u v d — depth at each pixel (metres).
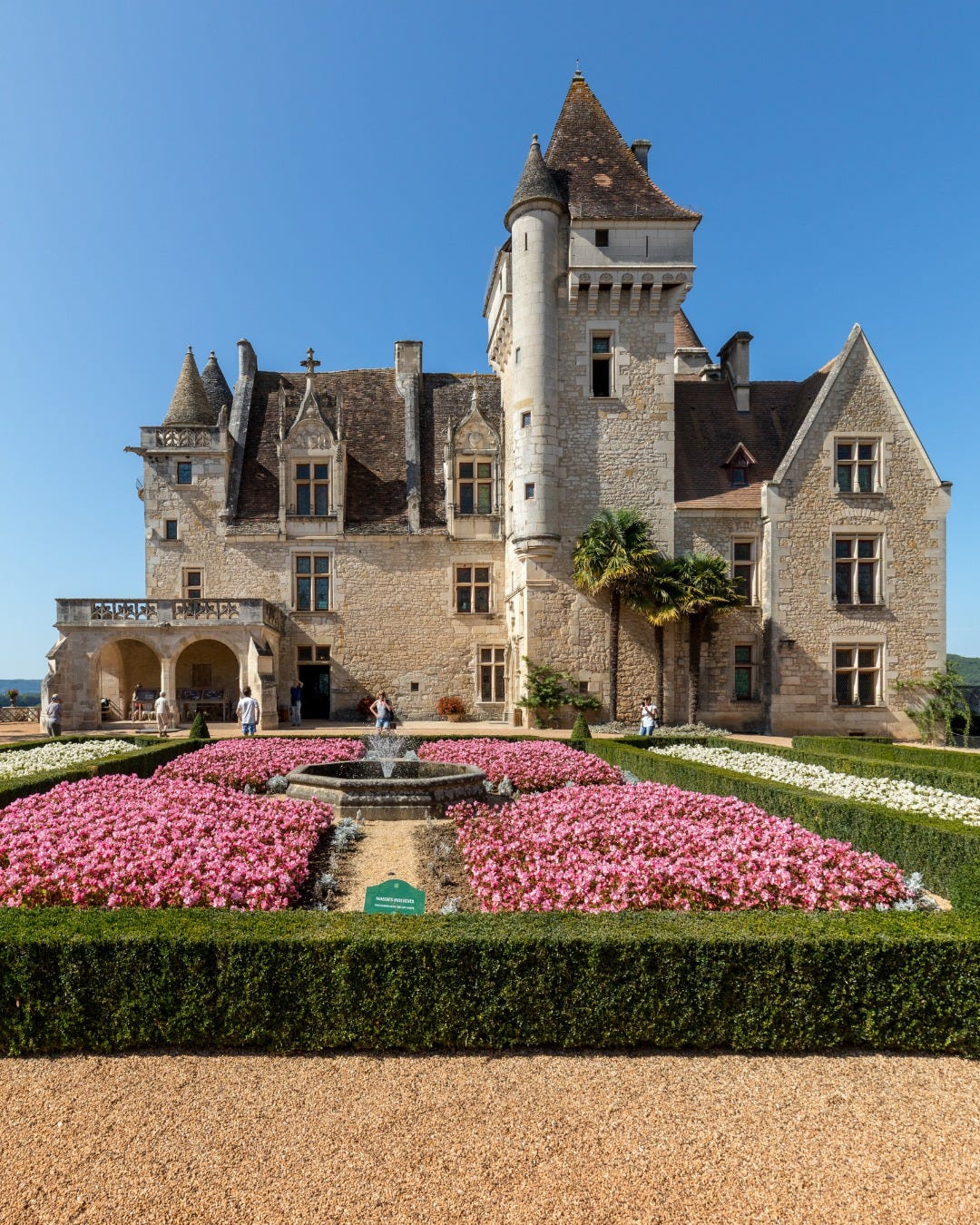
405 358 29.61
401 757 14.95
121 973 4.54
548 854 7.38
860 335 23.83
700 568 22.39
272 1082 4.23
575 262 23.17
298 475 26.91
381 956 4.57
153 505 26.38
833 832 9.16
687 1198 3.36
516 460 23.56
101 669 25.27
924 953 4.73
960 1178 3.54
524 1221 3.20
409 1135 3.76
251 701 19.86
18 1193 3.33
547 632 23.30
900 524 23.53
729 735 21.44
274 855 7.25
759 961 4.68
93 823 7.68
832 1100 4.16
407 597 26.50
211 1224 3.16
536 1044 4.63
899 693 23.31
